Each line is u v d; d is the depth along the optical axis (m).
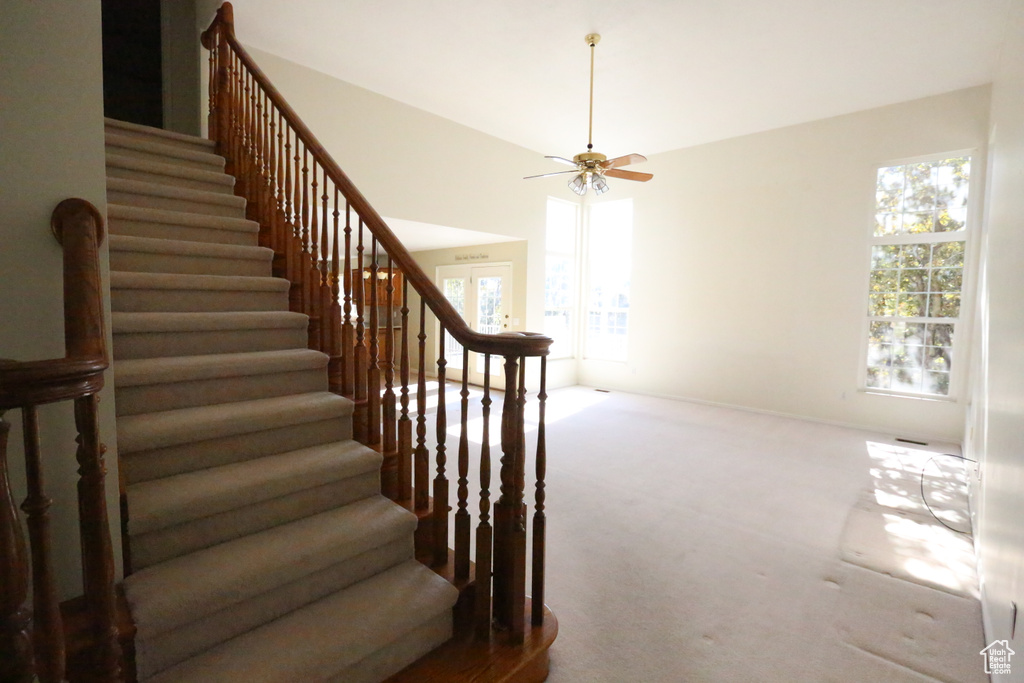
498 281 7.52
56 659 0.98
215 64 3.82
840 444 4.82
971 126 4.77
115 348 2.06
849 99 5.11
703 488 3.66
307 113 4.71
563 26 3.91
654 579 2.47
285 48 4.36
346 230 2.39
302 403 2.15
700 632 2.08
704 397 6.68
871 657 1.94
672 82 4.82
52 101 1.34
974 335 4.45
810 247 5.75
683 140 6.47
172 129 4.54
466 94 5.23
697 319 6.71
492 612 1.90
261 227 3.16
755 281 6.19
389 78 4.90
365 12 3.80
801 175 5.80
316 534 1.78
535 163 7.09
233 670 1.40
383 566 1.91
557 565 2.59
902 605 2.28
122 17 5.11
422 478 2.13
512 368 1.71
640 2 3.57
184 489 1.69
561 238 7.84
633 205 7.31
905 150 5.13
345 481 2.04
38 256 1.33
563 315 7.95
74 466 1.38
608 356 7.85
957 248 4.93
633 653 1.95
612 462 4.23
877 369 5.44
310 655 1.46
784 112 5.48
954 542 2.87
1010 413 1.96
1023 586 1.53
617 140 6.53
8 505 0.89
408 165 5.54
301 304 2.78
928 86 4.77
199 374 2.02
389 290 2.15
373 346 2.29
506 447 1.76
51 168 1.34
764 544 2.83
